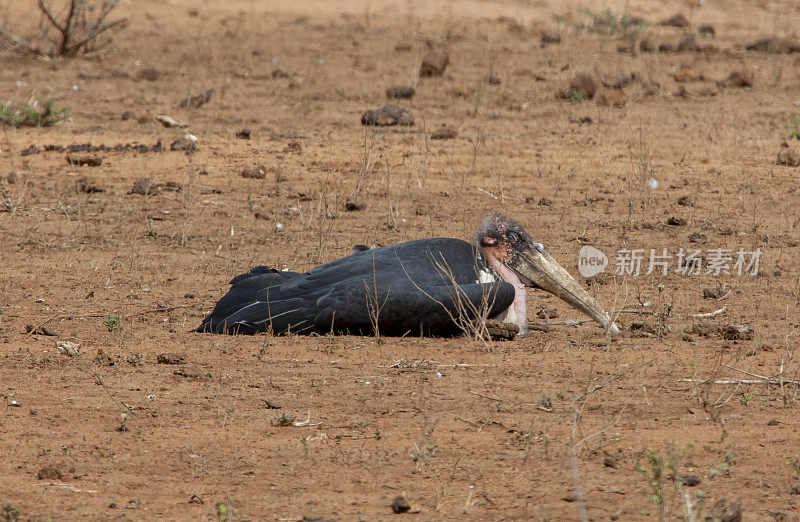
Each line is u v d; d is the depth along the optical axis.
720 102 76.25
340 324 27.95
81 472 18.66
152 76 82.56
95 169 53.28
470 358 26.38
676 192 50.12
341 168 54.22
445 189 50.22
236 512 17.00
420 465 19.17
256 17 113.62
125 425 20.94
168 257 38.28
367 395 23.22
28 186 49.50
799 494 17.59
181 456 19.56
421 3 125.19
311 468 19.05
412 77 84.25
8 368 24.75
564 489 17.92
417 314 27.69
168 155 56.09
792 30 114.81
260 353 26.05
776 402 22.66
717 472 18.05
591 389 23.45
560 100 75.94
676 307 32.28
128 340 27.67
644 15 123.88
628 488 17.91
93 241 40.56
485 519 16.73
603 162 56.41
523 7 125.88
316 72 86.44
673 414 21.91
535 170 54.31
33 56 88.56
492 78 82.38
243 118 67.81
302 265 37.00
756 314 31.25
